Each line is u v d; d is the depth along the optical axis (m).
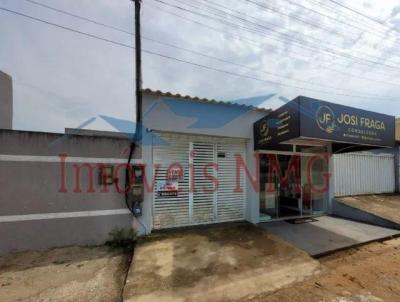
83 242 5.24
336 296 3.47
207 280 3.83
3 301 3.31
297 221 7.21
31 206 4.95
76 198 5.22
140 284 3.69
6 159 4.82
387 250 5.35
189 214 6.33
